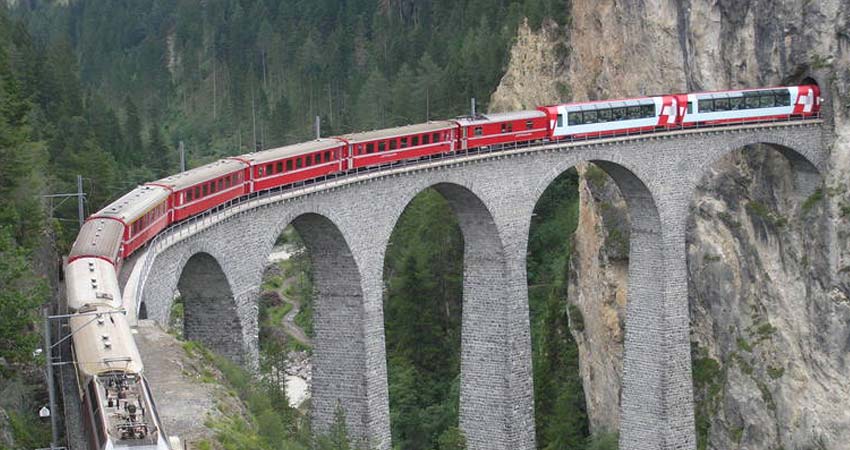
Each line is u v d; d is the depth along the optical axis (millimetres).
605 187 103062
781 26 90438
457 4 185500
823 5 87812
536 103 130875
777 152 89938
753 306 91625
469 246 86188
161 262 61000
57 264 72938
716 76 95750
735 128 89250
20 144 73500
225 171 69875
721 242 93938
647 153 88125
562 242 126000
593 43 111438
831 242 85375
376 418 78062
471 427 87875
